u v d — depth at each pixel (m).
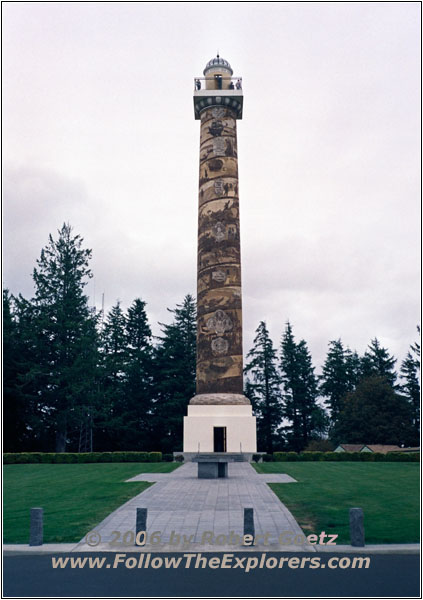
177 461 39.41
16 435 53.47
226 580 11.83
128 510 19.16
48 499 22.19
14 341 53.25
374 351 80.44
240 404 40.91
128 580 11.88
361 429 63.38
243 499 20.95
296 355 74.38
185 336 70.38
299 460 39.69
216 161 45.41
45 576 12.27
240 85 47.56
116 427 60.62
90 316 56.94
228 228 43.94
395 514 18.08
